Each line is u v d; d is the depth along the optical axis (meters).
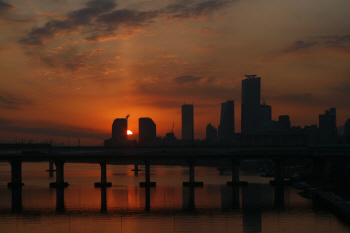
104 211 147.88
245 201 171.00
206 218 135.50
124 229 121.31
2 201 171.38
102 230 120.50
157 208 154.00
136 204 163.12
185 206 157.88
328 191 188.75
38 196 186.75
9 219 134.75
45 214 142.62
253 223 128.00
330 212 144.88
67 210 150.12
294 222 129.50
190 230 119.88
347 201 150.88
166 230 120.12
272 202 167.75
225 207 156.00
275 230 119.75
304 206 158.25
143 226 125.00
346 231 118.81
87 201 170.88
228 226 124.69
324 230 119.81
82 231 119.62
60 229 121.81
